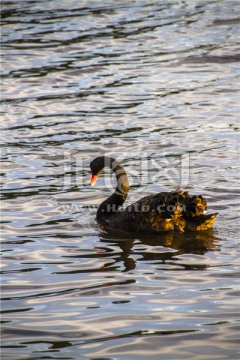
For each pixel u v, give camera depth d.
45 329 9.36
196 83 22.73
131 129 19.06
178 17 30.58
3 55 25.88
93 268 11.39
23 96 21.92
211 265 11.40
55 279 10.97
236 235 12.72
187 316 9.62
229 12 31.08
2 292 10.54
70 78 23.45
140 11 31.77
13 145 18.03
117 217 13.45
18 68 24.52
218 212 13.82
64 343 8.98
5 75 23.86
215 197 14.61
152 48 26.38
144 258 11.79
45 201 14.59
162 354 8.66
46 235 12.88
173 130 18.92
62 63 24.89
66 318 9.66
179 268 11.30
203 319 9.53
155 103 21.03
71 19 30.45
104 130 19.05
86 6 32.81
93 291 10.50
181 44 26.78
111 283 10.78
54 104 21.16
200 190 15.03
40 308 9.98
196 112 20.27
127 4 33.09
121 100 21.36
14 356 8.68
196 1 33.53
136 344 8.91
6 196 14.82
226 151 17.36
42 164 16.77
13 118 20.08
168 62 24.84
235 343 8.90
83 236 12.85
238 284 10.62
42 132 18.97
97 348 8.83
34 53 26.06
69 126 19.39
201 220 12.95
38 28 29.16
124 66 24.48
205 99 21.30
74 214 13.96
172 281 10.80
